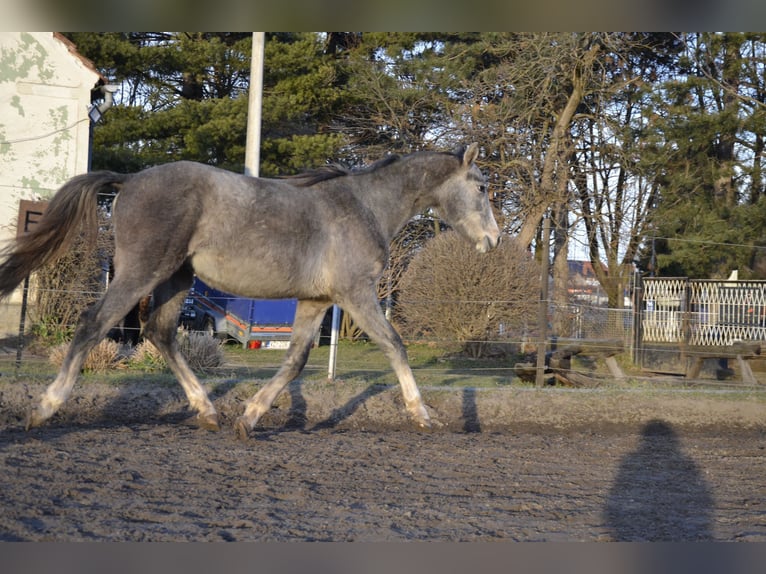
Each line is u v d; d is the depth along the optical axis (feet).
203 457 19.98
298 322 23.56
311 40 79.61
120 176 21.08
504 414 30.19
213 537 13.53
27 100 55.62
